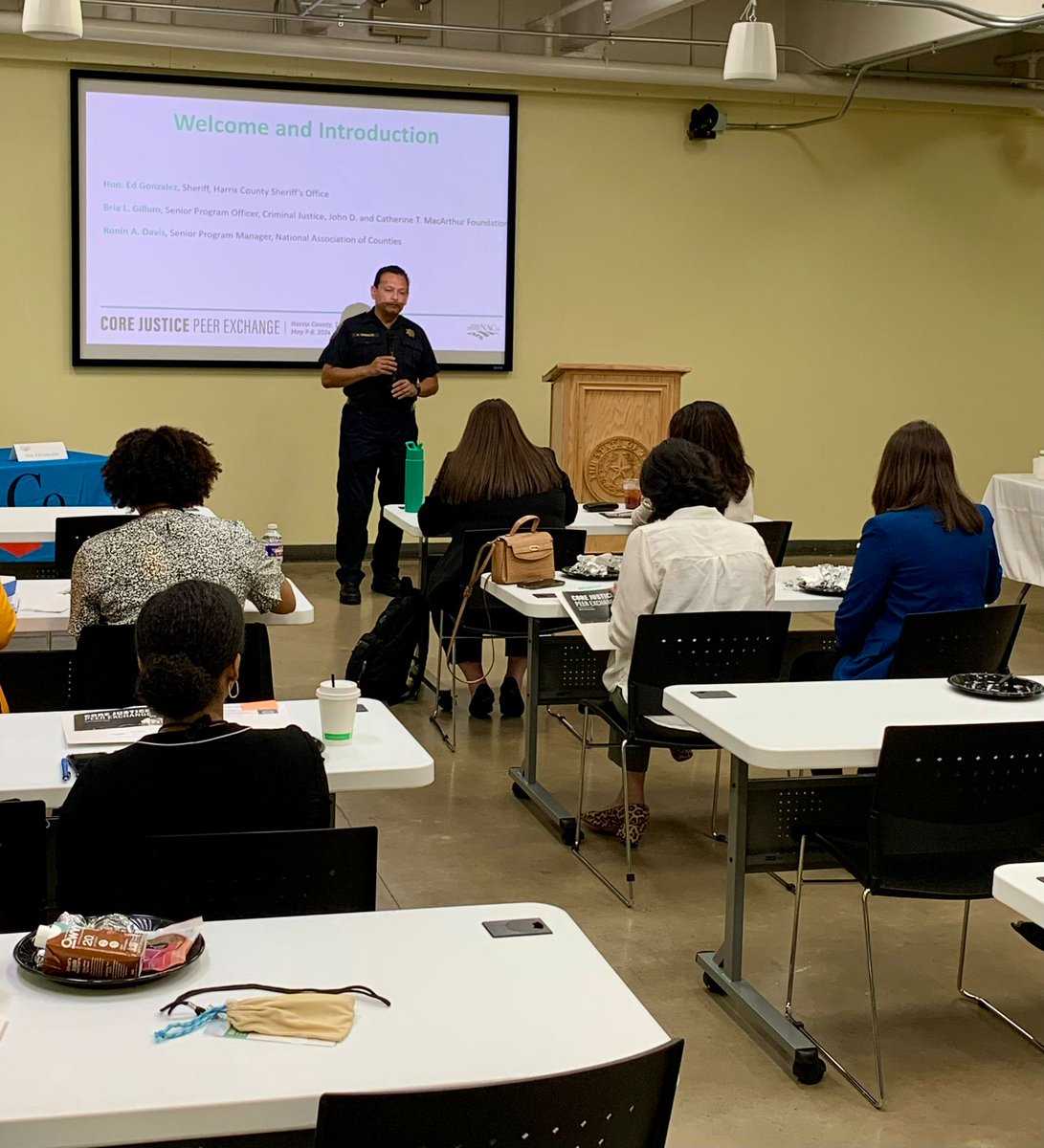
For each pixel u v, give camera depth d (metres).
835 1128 2.63
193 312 8.03
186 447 3.15
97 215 7.80
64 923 1.68
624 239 8.69
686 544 3.70
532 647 4.43
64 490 6.46
